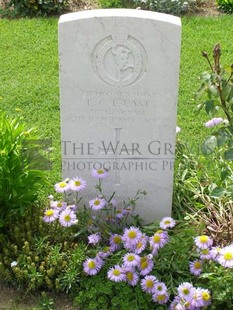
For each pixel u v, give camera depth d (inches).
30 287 55.7
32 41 107.1
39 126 82.4
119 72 56.7
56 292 56.6
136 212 63.8
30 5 117.6
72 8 121.2
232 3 120.1
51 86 93.0
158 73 56.6
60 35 55.2
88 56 56.1
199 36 108.7
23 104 88.0
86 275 56.5
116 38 55.3
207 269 54.2
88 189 62.7
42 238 58.4
